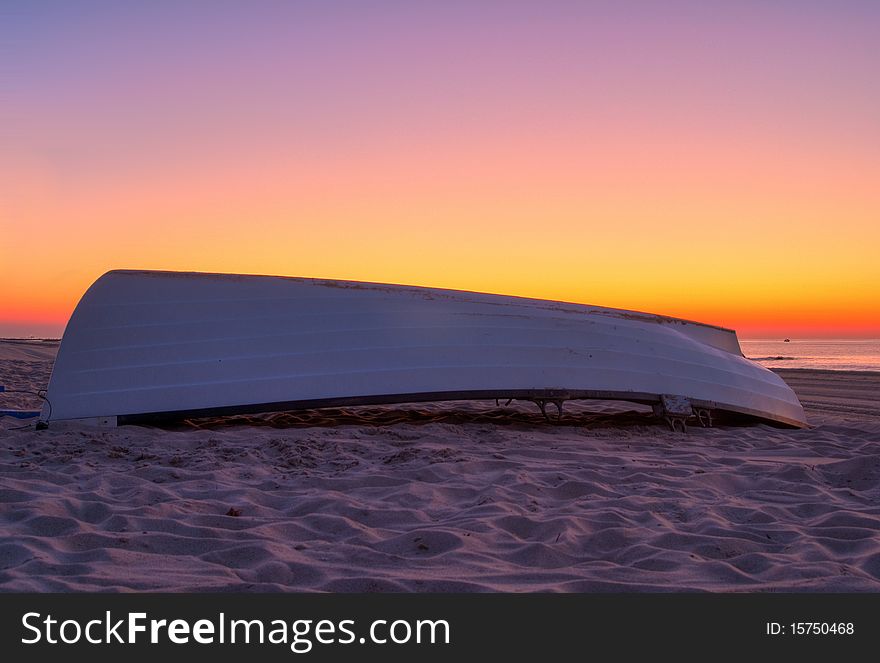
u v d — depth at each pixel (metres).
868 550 3.64
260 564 3.29
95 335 6.95
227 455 5.62
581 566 3.42
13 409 8.68
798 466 5.57
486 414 8.59
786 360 31.89
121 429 6.55
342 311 7.38
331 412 8.42
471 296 7.81
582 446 6.47
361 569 3.28
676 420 7.98
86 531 3.62
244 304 7.27
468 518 4.04
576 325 7.85
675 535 3.81
